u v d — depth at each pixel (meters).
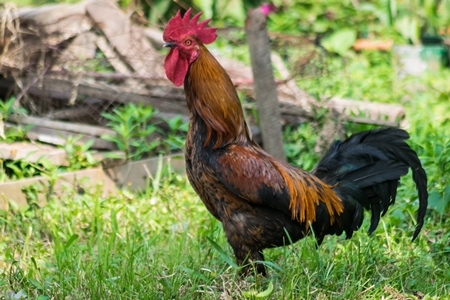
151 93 10.30
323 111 10.41
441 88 14.52
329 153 6.83
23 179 8.73
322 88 11.87
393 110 11.29
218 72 6.06
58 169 8.98
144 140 9.75
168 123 9.84
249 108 10.32
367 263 6.65
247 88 10.66
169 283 6.09
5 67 9.90
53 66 10.19
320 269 6.30
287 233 6.00
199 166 6.06
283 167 6.14
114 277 6.20
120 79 10.29
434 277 6.63
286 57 11.70
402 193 8.62
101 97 10.19
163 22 11.16
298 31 16.17
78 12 10.22
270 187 5.90
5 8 9.70
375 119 10.78
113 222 7.31
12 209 8.29
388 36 16.80
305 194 6.12
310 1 16.84
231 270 6.51
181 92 10.29
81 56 10.29
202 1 11.12
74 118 10.27
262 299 5.73
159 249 7.06
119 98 10.21
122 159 9.33
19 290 6.27
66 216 8.04
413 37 14.23
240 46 13.44
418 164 6.52
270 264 5.99
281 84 10.51
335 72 12.09
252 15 8.93
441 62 16.53
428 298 5.92
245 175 5.86
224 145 6.02
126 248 6.92
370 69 15.16
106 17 10.30
